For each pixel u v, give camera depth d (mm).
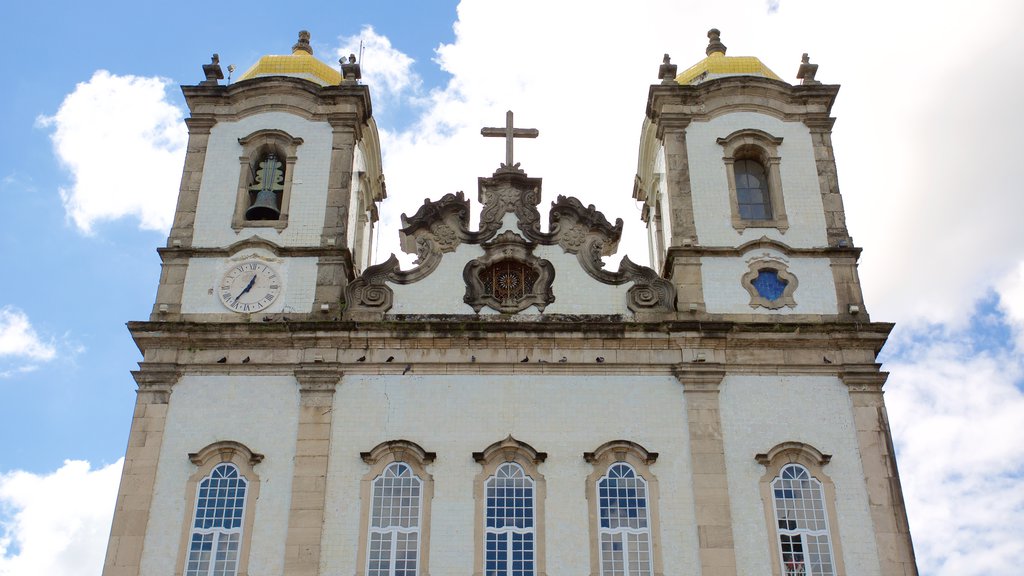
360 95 31109
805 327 27516
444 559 24859
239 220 29422
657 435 26391
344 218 29422
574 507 25500
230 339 27359
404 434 26281
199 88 31188
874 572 24938
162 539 25109
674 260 28984
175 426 26391
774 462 26109
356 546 24969
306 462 25891
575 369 27125
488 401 26734
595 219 29344
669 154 30609
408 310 28156
